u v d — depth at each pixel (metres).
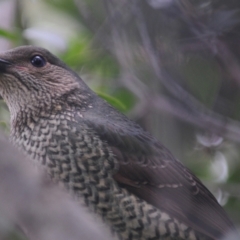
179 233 9.64
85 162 9.45
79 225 6.10
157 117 11.69
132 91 12.59
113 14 11.38
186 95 11.62
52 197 6.05
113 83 13.11
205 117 11.76
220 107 11.88
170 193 10.10
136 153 9.98
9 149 5.98
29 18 14.45
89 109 10.30
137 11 11.07
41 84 10.26
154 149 10.25
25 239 7.34
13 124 10.15
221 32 11.01
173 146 11.61
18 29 12.62
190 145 12.10
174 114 11.65
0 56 10.36
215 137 12.32
